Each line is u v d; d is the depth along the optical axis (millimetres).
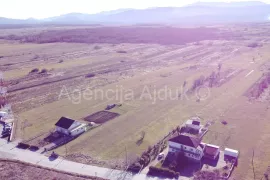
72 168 41938
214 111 63719
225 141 49531
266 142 48906
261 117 59500
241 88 79438
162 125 56844
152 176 39500
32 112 66000
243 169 41094
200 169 41031
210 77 90750
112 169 41469
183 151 44406
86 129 55719
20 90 84625
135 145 48750
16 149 48125
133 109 66188
